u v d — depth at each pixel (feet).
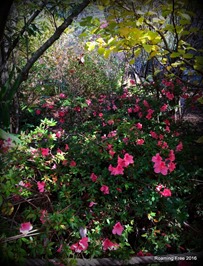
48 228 4.36
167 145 6.63
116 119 8.16
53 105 10.24
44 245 4.32
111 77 13.55
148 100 9.29
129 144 6.70
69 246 4.77
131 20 4.95
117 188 5.60
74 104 9.68
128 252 4.70
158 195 5.31
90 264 4.51
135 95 10.27
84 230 4.81
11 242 4.29
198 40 7.95
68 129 9.14
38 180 6.30
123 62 13.64
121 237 4.91
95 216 5.39
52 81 12.19
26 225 4.24
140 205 5.43
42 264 4.24
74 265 4.33
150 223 5.64
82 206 5.54
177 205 5.22
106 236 5.24
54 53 13.10
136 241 5.52
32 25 7.05
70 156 6.47
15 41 6.70
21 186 5.02
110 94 11.46
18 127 8.39
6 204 4.62
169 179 5.80
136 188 5.77
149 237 5.16
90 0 6.01
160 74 10.27
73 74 12.24
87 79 12.48
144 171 5.99
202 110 12.33
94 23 5.06
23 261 4.00
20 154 5.65
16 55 8.11
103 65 13.65
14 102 7.99
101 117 8.98
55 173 5.91
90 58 13.62
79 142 7.00
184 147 7.07
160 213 5.48
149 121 8.55
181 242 5.22
